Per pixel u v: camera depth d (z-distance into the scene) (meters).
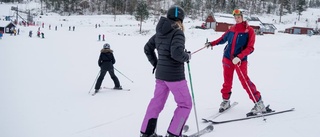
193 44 24.75
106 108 4.85
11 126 3.81
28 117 4.25
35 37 30.31
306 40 19.56
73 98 5.66
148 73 9.66
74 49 18.88
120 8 87.62
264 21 73.62
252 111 4.20
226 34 4.44
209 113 4.43
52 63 11.59
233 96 5.70
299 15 78.69
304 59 14.38
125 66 11.35
